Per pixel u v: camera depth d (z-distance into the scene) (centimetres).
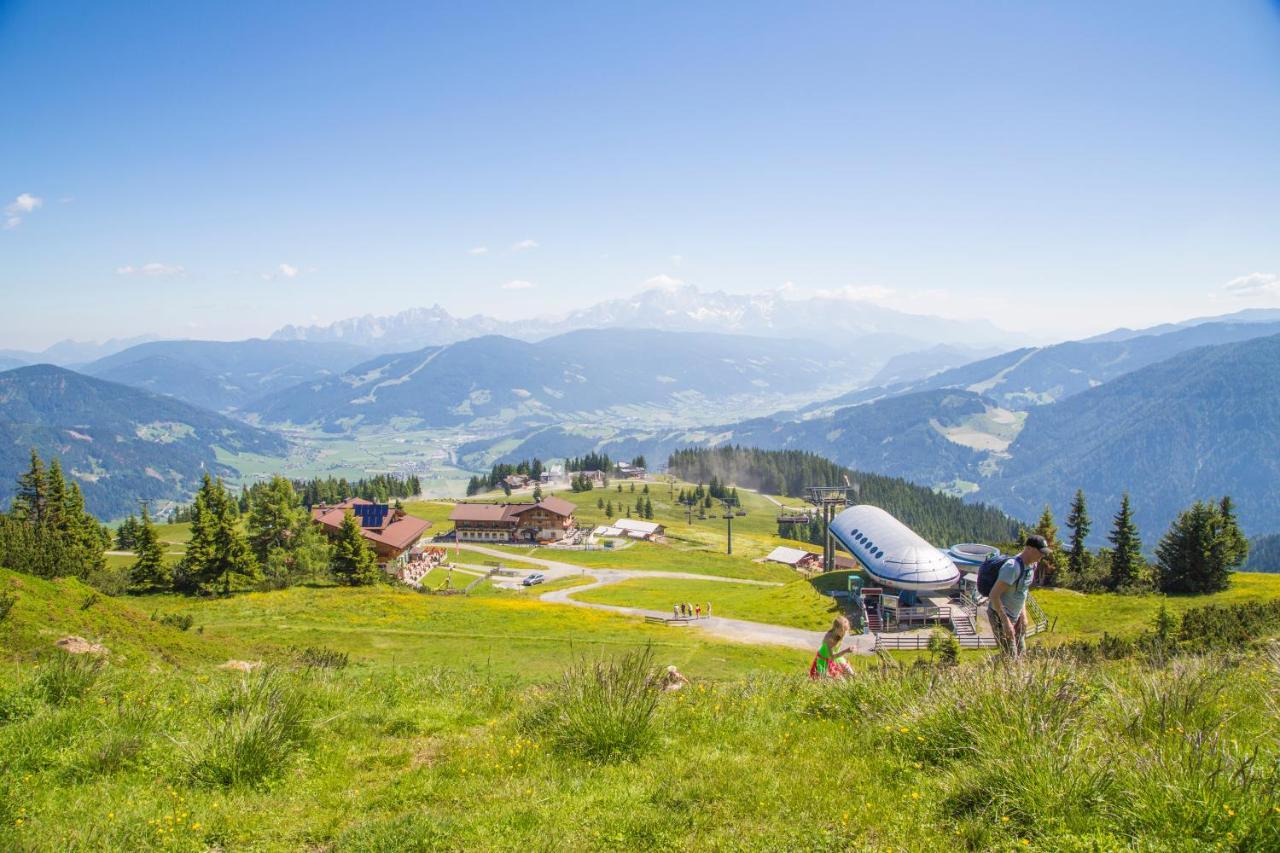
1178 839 571
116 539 13812
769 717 1095
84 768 931
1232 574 8038
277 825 784
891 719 970
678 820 718
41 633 2069
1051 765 693
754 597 8181
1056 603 6675
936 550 7181
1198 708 834
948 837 652
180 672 1758
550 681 1441
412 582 10219
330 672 1609
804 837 666
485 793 844
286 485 9012
